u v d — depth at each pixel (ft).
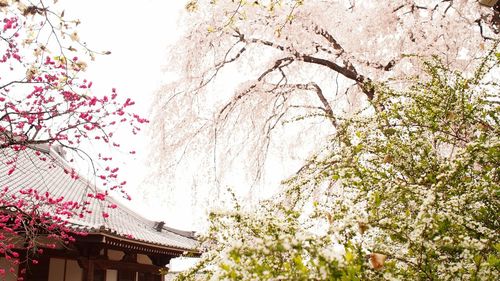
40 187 32.86
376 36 26.13
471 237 5.67
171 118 32.86
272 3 13.11
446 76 8.63
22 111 14.25
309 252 4.34
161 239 34.96
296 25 27.07
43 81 13.50
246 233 5.48
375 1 26.61
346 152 7.13
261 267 4.23
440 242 5.12
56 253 25.62
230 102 32.01
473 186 6.20
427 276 5.20
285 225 5.23
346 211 5.63
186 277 5.70
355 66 29.17
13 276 23.24
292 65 32.78
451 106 8.00
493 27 21.98
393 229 5.43
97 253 26.03
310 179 7.08
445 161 7.06
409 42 24.44
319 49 29.17
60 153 43.42
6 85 13.42
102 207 35.86
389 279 4.94
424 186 6.61
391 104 8.00
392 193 6.06
